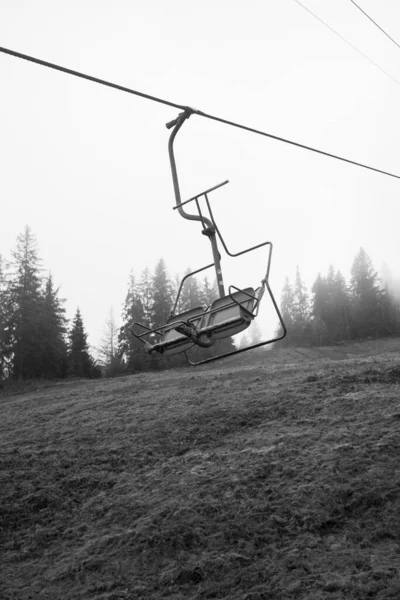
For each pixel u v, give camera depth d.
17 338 45.69
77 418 18.48
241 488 9.05
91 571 7.25
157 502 9.16
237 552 7.12
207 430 13.52
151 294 60.88
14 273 47.09
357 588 5.79
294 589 6.00
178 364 52.00
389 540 6.96
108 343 70.81
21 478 11.30
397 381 16.19
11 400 31.06
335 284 70.44
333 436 11.09
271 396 16.25
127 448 12.90
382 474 8.66
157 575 6.89
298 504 8.18
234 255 4.73
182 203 4.86
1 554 8.27
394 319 67.75
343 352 48.31
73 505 9.80
